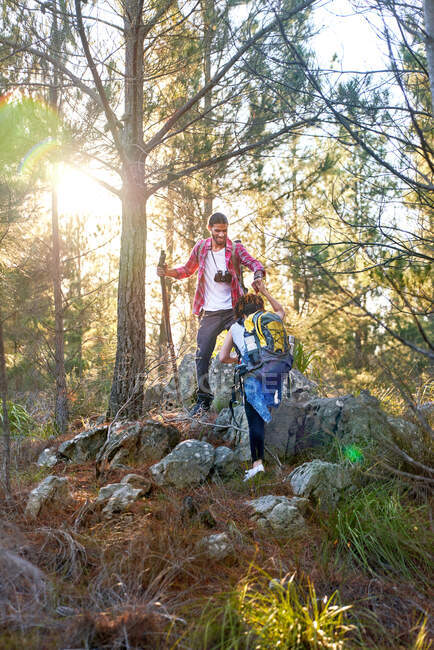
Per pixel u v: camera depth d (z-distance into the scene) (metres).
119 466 4.38
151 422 4.68
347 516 3.44
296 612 2.55
